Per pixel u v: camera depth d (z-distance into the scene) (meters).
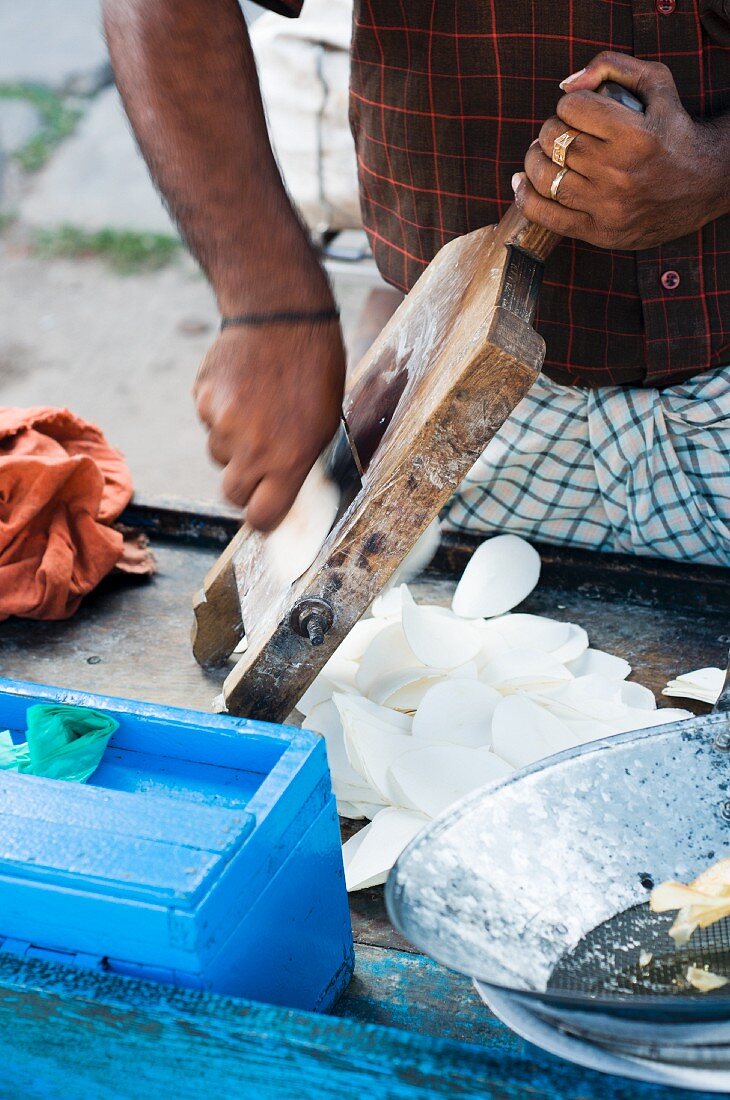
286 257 0.87
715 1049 0.61
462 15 1.16
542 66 1.17
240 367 0.86
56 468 1.29
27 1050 0.66
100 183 5.14
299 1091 0.62
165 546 1.47
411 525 0.87
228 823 0.68
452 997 0.81
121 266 4.71
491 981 0.62
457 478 0.85
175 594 1.37
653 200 0.99
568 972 0.68
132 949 0.67
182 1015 0.64
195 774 0.82
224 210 0.88
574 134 0.95
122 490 1.45
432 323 1.07
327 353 0.86
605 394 1.34
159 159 0.90
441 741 0.98
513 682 1.06
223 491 0.87
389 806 0.96
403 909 0.64
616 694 1.07
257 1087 0.62
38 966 0.68
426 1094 0.60
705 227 1.21
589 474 1.39
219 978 0.67
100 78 5.69
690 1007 0.59
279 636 0.93
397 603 1.20
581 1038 0.63
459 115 1.22
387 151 1.31
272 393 0.85
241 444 0.85
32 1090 0.68
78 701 0.85
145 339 4.28
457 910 0.67
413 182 1.30
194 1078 0.63
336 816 0.79
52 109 5.50
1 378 4.09
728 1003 0.59
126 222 4.95
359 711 0.98
